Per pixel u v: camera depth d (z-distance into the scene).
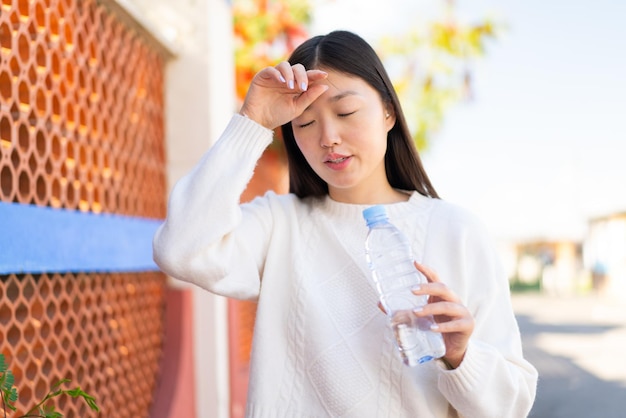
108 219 3.36
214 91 4.51
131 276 3.85
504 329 2.12
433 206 2.24
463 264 2.15
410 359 1.88
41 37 2.86
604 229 37.94
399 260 2.04
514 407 2.05
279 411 2.12
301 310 2.15
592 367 11.46
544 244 48.88
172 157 4.43
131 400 3.74
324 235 2.24
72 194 3.17
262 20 7.52
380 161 2.26
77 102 3.21
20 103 2.77
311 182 2.31
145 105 4.11
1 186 2.60
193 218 2.03
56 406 2.92
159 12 4.45
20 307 2.74
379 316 2.11
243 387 5.44
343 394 2.07
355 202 2.26
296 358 2.15
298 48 2.17
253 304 6.54
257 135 2.08
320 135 2.07
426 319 1.89
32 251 2.62
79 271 3.13
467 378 1.92
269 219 2.27
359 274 2.16
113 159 3.62
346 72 2.07
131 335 3.80
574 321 20.66
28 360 2.70
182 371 4.21
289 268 2.21
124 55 3.76
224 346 4.64
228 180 2.04
